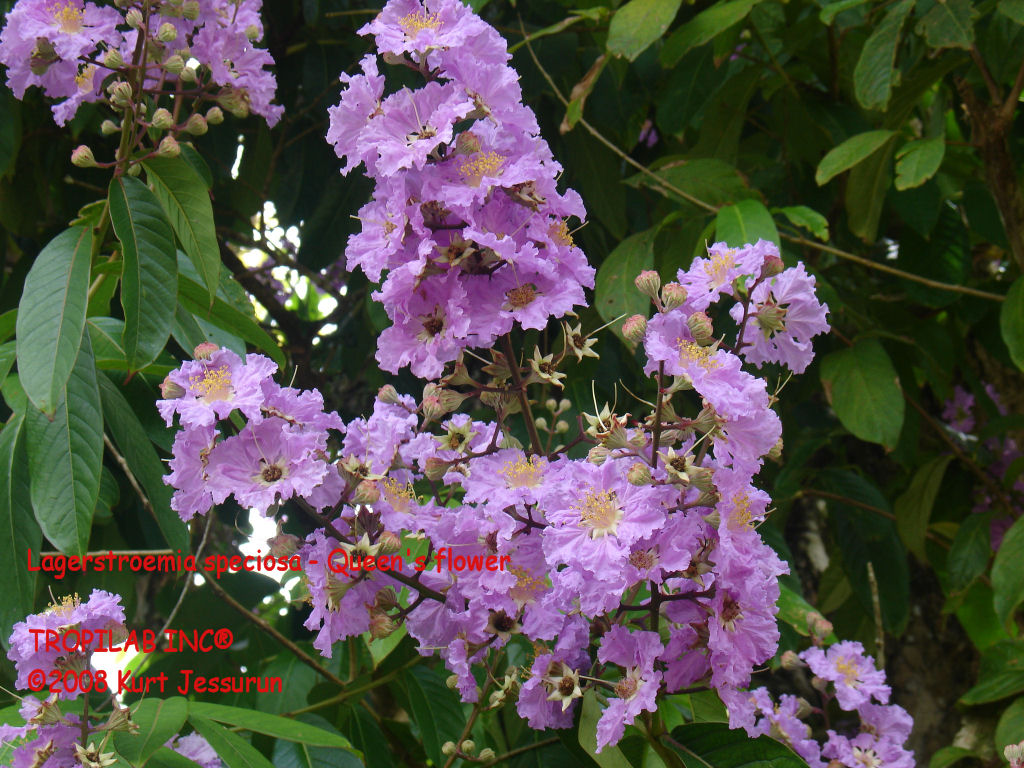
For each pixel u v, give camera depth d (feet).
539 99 5.94
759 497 4.09
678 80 5.79
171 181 4.68
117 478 5.46
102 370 4.76
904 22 5.52
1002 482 6.13
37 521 4.50
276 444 4.17
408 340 4.15
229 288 5.02
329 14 5.66
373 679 4.81
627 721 4.05
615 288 5.21
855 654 4.77
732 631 4.09
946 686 6.38
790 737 4.58
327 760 4.61
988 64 5.44
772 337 4.27
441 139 4.04
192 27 4.91
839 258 5.96
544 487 4.16
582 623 4.22
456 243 4.08
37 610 5.31
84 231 4.53
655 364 4.09
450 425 4.41
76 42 4.76
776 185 5.98
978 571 5.57
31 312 4.39
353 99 4.16
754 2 5.26
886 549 5.79
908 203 5.61
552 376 4.15
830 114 5.70
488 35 4.18
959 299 5.84
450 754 4.44
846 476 5.86
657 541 4.03
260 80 4.99
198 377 4.16
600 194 5.80
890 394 5.35
